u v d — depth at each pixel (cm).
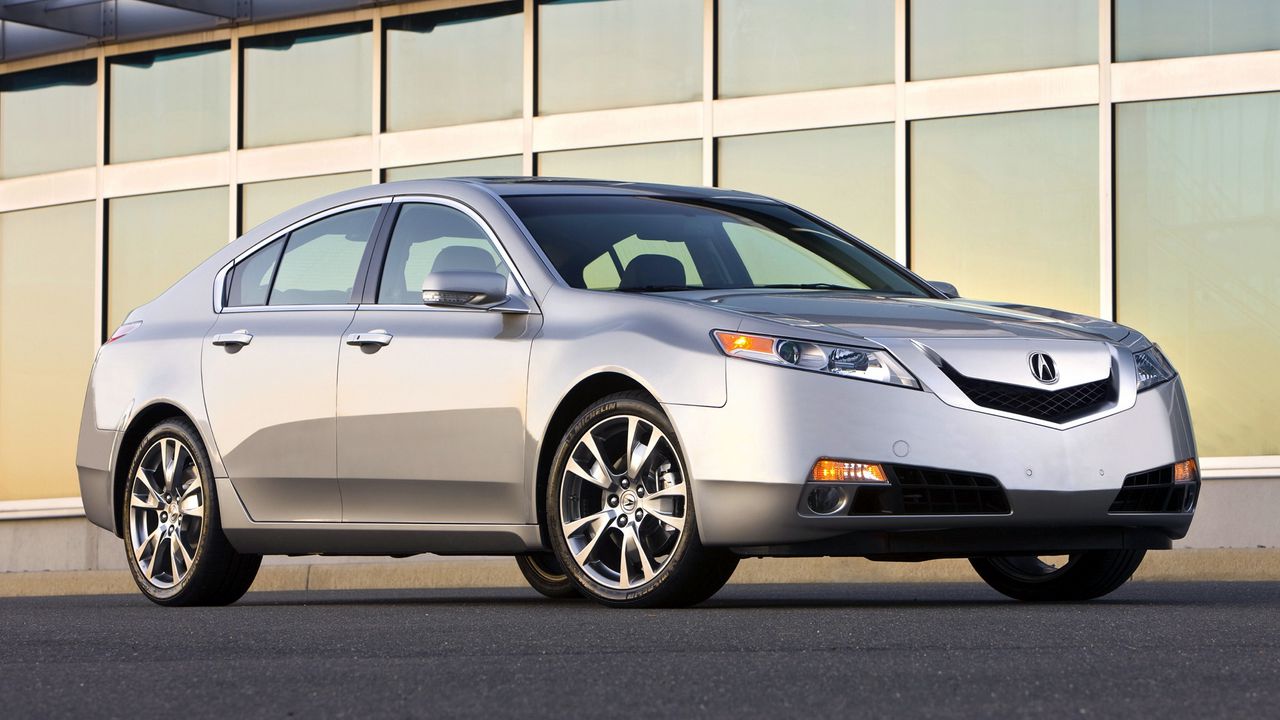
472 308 676
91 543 1598
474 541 684
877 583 1080
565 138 1445
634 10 1434
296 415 735
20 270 1664
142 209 1617
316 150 1541
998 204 1302
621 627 552
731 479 602
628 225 725
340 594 1010
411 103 1515
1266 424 1237
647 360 624
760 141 1380
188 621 641
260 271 790
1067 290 1281
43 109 1666
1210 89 1250
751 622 559
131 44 1623
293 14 1524
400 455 698
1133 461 629
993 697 369
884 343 612
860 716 347
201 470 773
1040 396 621
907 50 1334
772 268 732
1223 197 1248
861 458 595
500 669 432
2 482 1659
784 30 1380
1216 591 817
